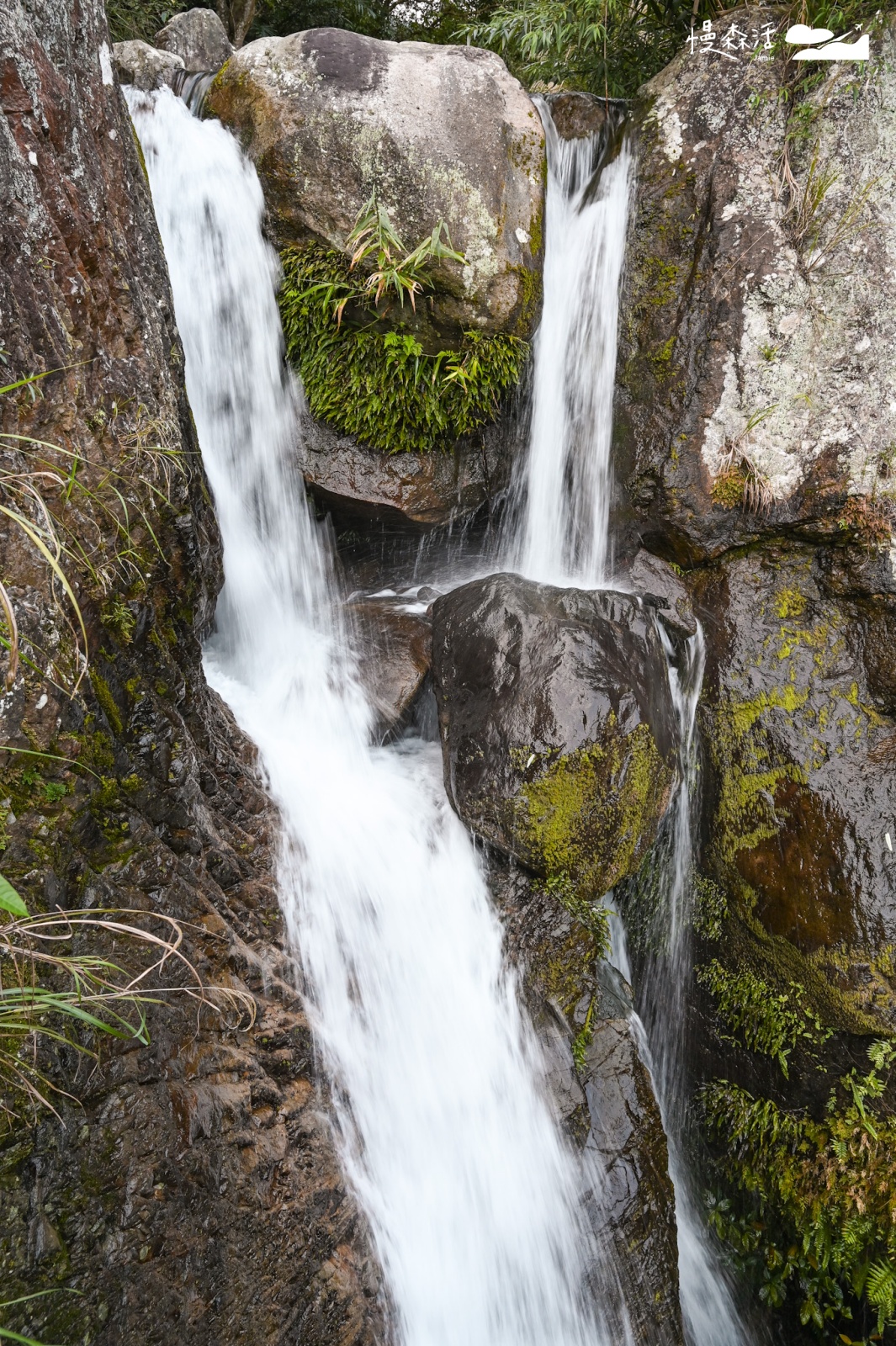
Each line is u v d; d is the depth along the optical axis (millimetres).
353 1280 2686
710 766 4125
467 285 4227
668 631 4359
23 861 1902
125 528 2344
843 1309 3443
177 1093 2264
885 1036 3480
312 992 2932
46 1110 1841
